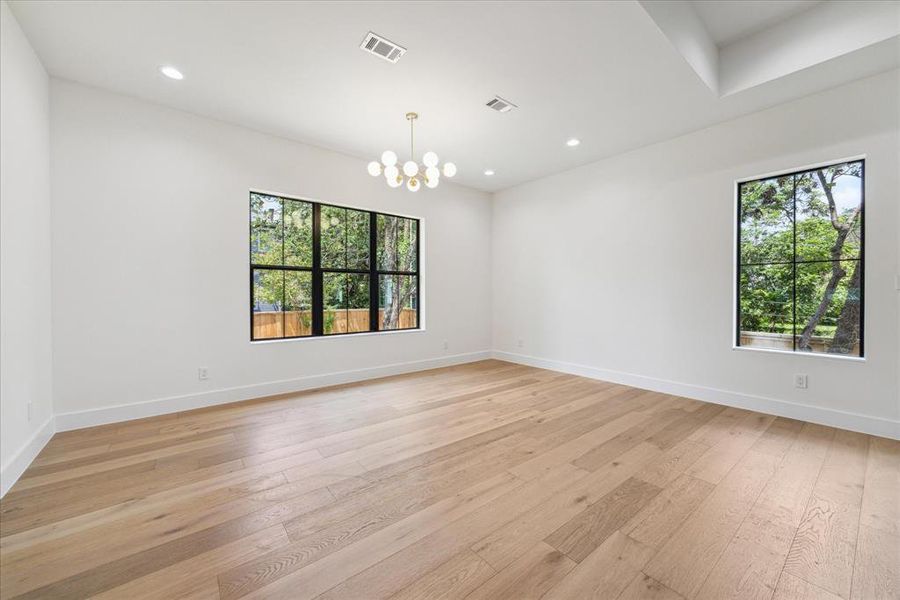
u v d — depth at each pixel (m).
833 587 1.38
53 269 2.86
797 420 3.19
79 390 2.97
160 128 3.31
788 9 2.70
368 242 4.89
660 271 4.11
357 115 3.49
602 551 1.58
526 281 5.63
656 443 2.71
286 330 4.21
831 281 3.14
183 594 1.34
